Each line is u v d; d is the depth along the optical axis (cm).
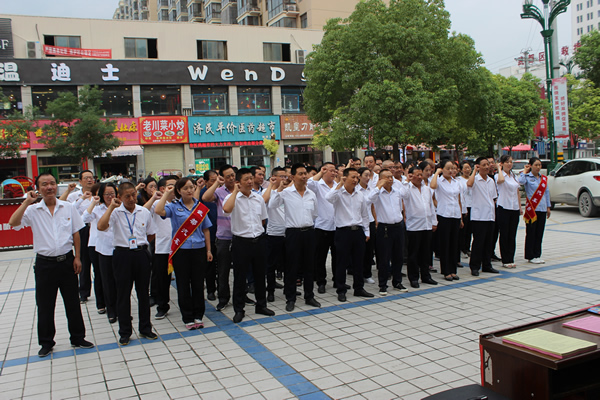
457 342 451
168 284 595
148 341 495
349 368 403
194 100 2597
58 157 2328
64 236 471
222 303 609
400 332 486
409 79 1548
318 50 1811
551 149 1914
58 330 546
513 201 751
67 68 2295
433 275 746
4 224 1124
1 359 459
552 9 1617
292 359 428
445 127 1880
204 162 2617
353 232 616
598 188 1206
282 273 791
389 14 1641
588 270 704
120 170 2489
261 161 2752
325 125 1959
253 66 2691
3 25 2212
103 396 370
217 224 611
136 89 2456
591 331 252
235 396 360
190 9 4594
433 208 699
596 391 244
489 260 736
